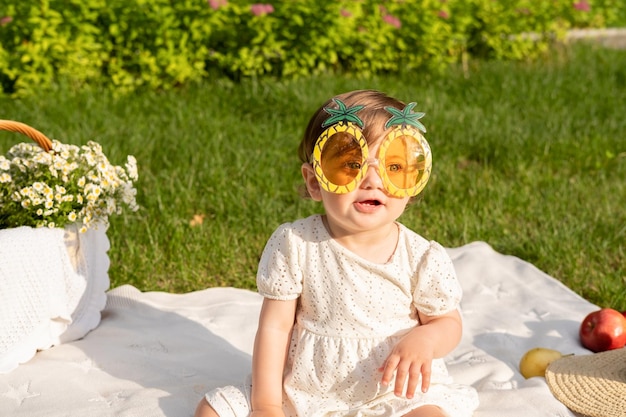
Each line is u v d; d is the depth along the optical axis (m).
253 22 6.50
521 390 2.75
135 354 2.99
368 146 2.26
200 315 3.37
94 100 5.80
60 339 3.05
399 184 2.26
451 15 7.44
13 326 2.84
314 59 6.73
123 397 2.69
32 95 5.88
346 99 2.35
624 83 6.99
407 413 2.30
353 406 2.39
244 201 4.39
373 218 2.27
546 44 8.10
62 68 6.20
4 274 2.82
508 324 3.35
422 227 4.26
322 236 2.39
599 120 5.86
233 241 4.04
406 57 7.07
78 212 3.09
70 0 6.29
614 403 2.66
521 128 5.53
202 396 2.70
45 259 2.94
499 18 7.69
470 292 3.63
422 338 2.30
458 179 4.79
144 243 3.95
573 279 3.81
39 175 3.08
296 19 6.46
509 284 3.67
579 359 2.94
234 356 3.04
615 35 9.45
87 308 3.19
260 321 2.45
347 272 2.35
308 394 2.42
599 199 4.57
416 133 2.28
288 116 5.70
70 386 2.74
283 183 4.66
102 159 3.16
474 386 2.88
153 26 6.34
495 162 5.09
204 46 6.45
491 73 6.96
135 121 5.47
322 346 2.37
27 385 2.74
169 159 4.88
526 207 4.48
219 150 5.00
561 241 4.06
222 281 3.77
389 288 2.37
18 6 6.25
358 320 2.35
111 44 6.34
